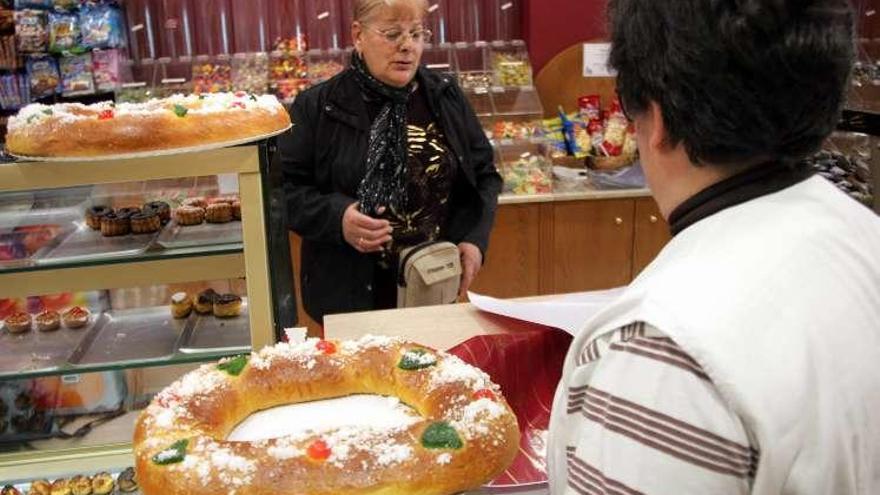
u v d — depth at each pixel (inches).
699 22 26.9
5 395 62.9
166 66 142.9
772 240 28.1
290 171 97.0
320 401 46.6
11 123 56.5
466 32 155.9
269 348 49.1
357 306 97.6
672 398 26.2
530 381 56.8
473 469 38.0
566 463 33.4
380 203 93.7
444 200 99.3
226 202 63.6
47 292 56.2
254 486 36.0
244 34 147.2
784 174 30.4
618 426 27.6
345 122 94.3
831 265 28.1
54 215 62.6
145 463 38.6
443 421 40.2
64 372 58.3
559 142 154.6
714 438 25.5
